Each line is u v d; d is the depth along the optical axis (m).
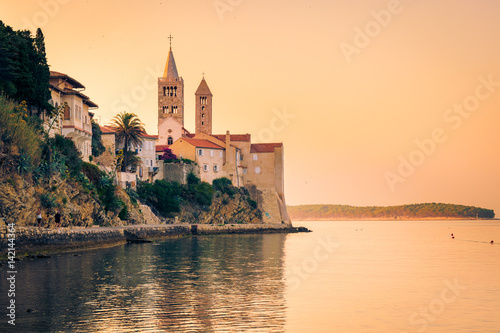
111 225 104.19
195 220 157.62
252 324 35.31
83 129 105.94
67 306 38.81
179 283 49.94
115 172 125.62
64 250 73.19
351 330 35.06
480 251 100.06
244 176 188.50
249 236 143.62
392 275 60.16
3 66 82.06
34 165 76.06
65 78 100.31
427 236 167.88
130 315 36.59
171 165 162.00
